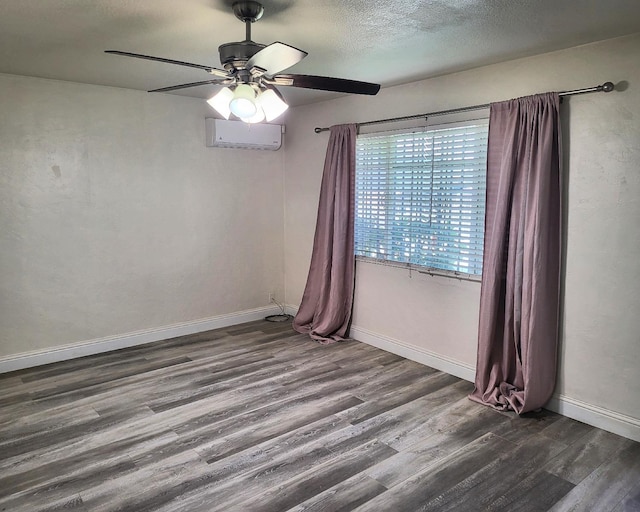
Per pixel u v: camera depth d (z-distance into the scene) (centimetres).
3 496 234
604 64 280
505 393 331
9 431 295
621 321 288
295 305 546
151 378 377
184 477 250
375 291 448
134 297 450
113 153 422
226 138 473
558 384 320
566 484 246
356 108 444
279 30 257
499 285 330
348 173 452
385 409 327
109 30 259
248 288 529
